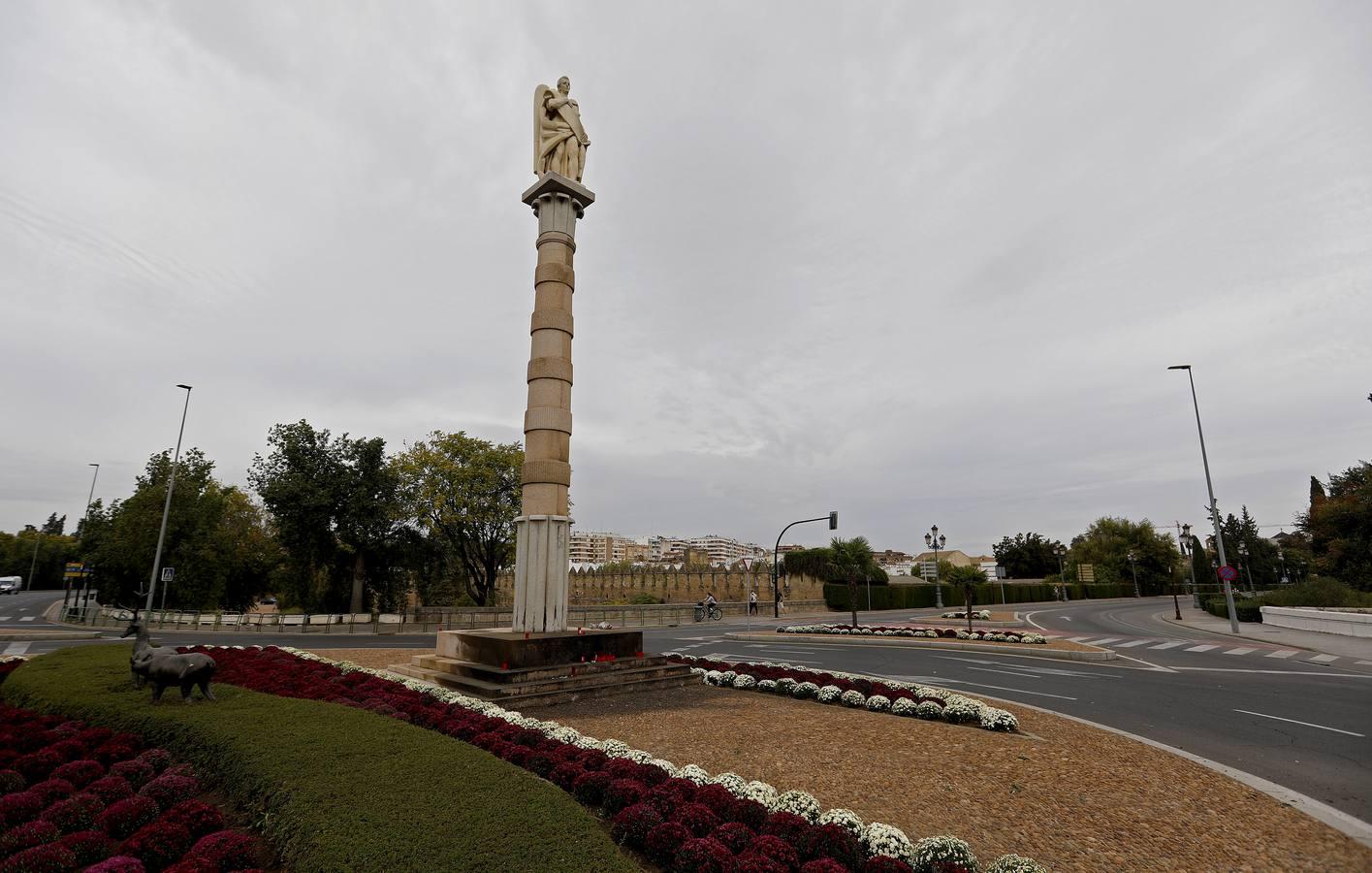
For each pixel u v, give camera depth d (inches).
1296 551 2620.6
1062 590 2864.2
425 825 210.8
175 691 419.2
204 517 1614.2
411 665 617.6
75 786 272.1
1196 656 906.7
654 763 307.4
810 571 2393.0
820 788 303.7
